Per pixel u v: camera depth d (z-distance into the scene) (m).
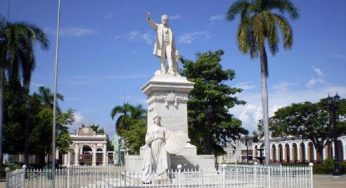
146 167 15.79
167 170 16.06
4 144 44.09
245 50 30.73
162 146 16.34
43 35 34.06
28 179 16.25
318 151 55.72
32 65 33.50
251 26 30.91
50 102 52.41
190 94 36.03
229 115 37.34
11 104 42.72
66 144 59.25
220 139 38.81
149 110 19.73
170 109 18.83
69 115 58.50
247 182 16.03
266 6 31.94
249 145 80.19
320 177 34.16
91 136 104.00
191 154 18.31
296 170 15.71
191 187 14.74
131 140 54.00
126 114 67.81
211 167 18.39
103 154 104.12
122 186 14.86
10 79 32.81
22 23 33.66
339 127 51.84
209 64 36.25
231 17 32.41
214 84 36.25
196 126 36.00
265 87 30.89
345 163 39.12
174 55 19.89
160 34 19.81
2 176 30.95
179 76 19.50
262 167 16.36
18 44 33.03
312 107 52.94
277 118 57.12
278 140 78.69
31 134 44.75
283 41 30.56
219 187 15.17
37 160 62.28
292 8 31.55
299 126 55.25
